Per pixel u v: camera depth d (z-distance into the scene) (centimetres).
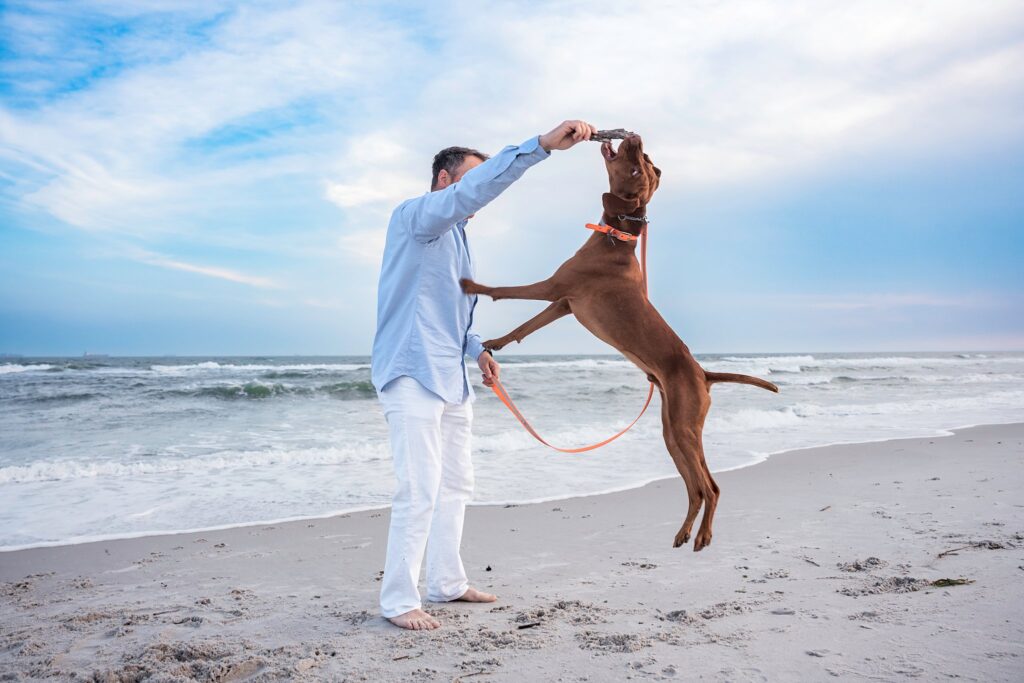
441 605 330
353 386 1583
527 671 243
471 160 319
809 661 239
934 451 790
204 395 1489
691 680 228
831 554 397
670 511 543
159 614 328
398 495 301
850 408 1338
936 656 237
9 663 267
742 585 346
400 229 301
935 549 391
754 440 930
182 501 600
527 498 603
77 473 718
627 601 328
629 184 320
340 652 266
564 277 323
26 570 417
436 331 305
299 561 426
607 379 2036
